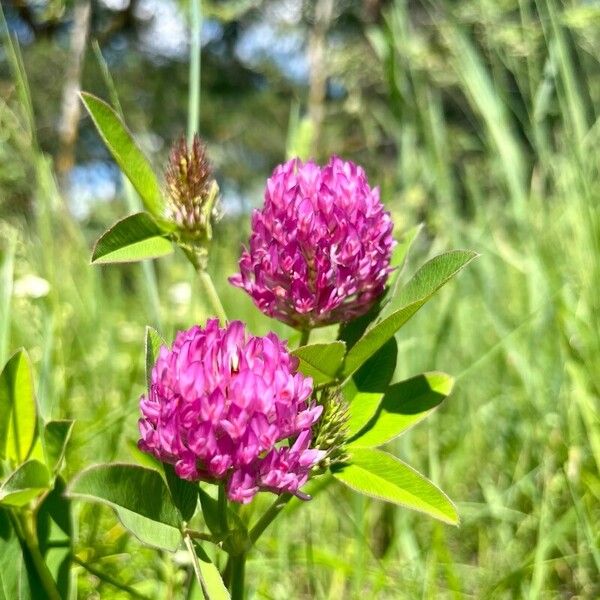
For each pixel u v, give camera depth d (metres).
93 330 0.35
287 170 0.16
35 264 0.34
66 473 0.22
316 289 0.15
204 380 0.13
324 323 0.16
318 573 0.24
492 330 0.35
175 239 0.17
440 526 0.22
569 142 0.30
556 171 0.32
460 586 0.23
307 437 0.14
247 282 0.16
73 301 0.37
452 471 0.29
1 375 0.16
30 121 0.27
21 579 0.16
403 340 0.33
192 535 0.14
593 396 0.28
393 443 0.29
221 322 0.17
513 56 0.33
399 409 0.16
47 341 0.25
